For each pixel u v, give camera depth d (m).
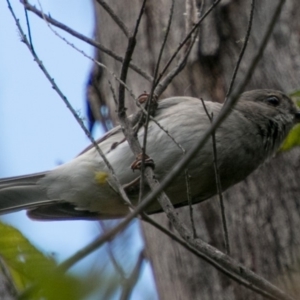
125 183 9.94
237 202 10.98
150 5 12.85
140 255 11.92
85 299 4.02
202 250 6.54
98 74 13.88
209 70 11.77
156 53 12.50
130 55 7.69
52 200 10.52
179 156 9.79
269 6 11.89
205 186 10.40
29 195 10.56
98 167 10.25
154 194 5.52
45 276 4.11
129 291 8.28
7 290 6.39
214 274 10.66
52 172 10.50
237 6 11.93
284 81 11.52
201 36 11.85
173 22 12.44
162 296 11.38
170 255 11.23
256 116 11.00
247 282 6.67
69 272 4.09
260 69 11.69
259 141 10.87
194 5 9.27
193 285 10.82
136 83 12.58
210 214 11.05
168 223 11.35
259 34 11.76
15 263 6.19
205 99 11.64
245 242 10.67
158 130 9.91
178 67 8.38
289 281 8.82
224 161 10.21
